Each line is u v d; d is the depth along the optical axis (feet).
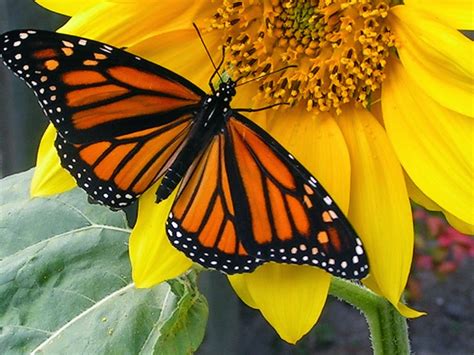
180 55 1.20
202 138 1.08
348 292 1.24
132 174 1.10
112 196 1.10
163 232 1.16
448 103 1.08
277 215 1.05
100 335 1.25
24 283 1.29
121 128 1.10
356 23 1.16
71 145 1.09
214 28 1.19
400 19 1.13
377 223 1.13
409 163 1.11
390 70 1.15
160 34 1.18
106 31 1.16
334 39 1.17
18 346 1.26
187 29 1.19
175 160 1.09
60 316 1.27
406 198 1.13
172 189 1.09
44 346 1.26
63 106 1.07
